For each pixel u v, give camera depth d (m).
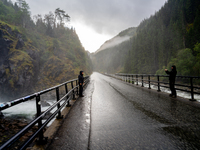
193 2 115.44
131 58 107.81
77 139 2.69
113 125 3.43
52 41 111.75
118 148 2.32
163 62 73.75
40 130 2.35
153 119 3.78
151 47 95.38
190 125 3.27
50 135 2.90
